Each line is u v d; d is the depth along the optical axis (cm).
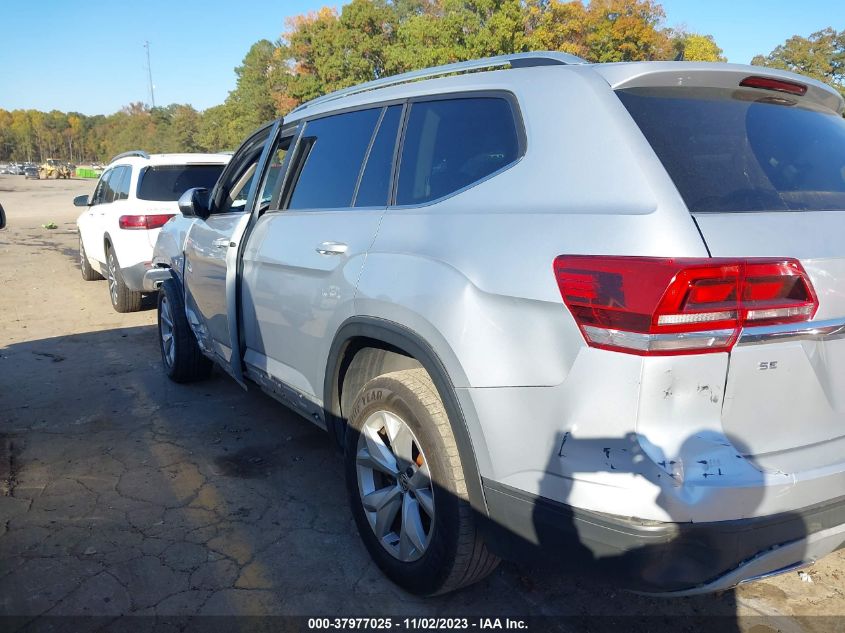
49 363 602
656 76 226
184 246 496
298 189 353
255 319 371
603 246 192
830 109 276
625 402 185
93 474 383
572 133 220
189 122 10806
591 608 269
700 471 183
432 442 241
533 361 205
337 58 4616
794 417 199
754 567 190
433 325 231
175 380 541
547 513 201
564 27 3606
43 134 18638
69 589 276
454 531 236
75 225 2114
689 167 205
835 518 200
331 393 301
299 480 379
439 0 5819
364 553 307
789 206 210
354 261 279
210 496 358
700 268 177
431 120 280
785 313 188
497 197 232
